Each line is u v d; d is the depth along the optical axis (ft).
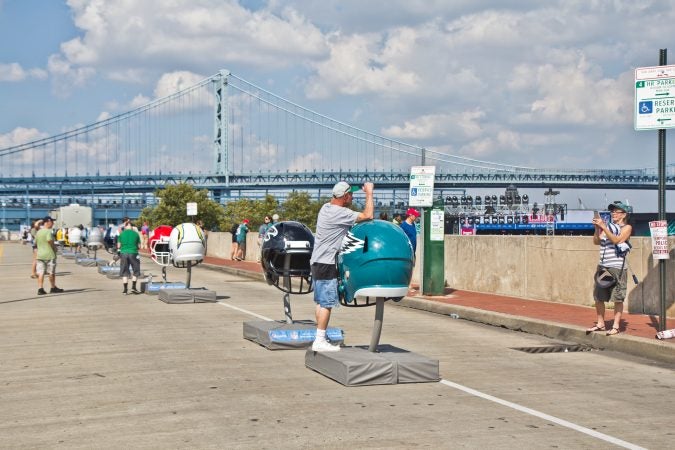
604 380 28.71
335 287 29.32
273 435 20.59
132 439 20.29
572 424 21.90
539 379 28.73
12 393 26.09
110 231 131.85
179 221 304.09
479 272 60.64
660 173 36.11
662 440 20.34
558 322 41.29
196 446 19.61
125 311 51.65
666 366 32.09
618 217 36.68
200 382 27.71
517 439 20.26
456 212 232.73
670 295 43.42
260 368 30.55
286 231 37.63
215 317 48.14
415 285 64.75
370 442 19.90
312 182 432.66
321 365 29.19
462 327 44.27
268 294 65.26
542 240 53.83
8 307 54.60
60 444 19.89
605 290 36.94
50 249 65.46
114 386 27.07
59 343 37.37
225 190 451.53
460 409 23.66
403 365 27.55
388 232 28.32
